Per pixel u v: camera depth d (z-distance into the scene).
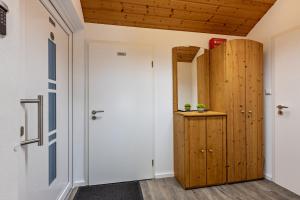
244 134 2.45
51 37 1.69
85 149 2.41
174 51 2.68
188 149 2.28
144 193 2.21
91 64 2.39
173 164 2.69
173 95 2.67
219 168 2.38
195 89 2.73
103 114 2.44
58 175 1.90
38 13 1.41
